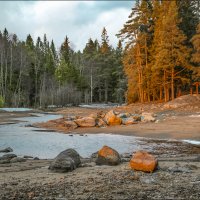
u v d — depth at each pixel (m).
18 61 86.69
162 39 50.78
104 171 11.37
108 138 25.55
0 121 43.03
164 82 52.41
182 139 24.73
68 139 24.88
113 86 110.56
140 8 59.09
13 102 73.75
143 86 58.75
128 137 26.22
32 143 22.64
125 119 37.66
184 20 57.72
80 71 111.62
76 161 12.43
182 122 33.47
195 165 12.63
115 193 8.36
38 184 9.50
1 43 81.88
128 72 60.47
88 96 102.00
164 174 10.68
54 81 93.38
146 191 8.53
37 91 90.62
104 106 86.12
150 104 54.25
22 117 51.72
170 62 50.75
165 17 51.47
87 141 23.72
